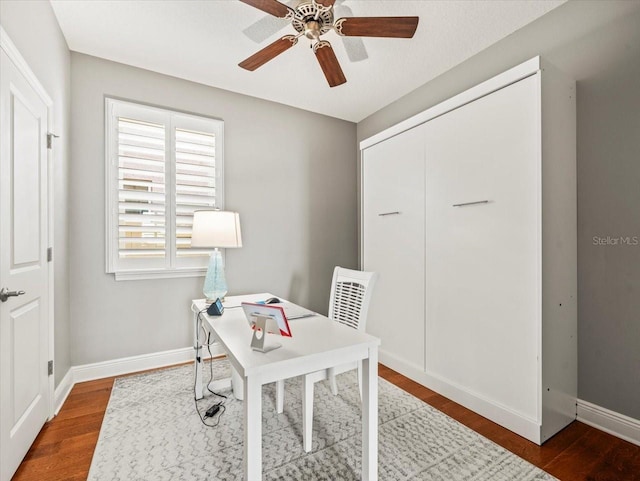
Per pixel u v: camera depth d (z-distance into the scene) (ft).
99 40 7.49
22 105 5.04
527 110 5.75
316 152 11.69
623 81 5.74
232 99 10.03
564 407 5.99
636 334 5.62
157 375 8.30
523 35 7.17
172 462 5.08
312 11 5.28
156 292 8.82
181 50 7.91
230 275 9.96
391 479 4.71
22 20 5.04
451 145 7.18
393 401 7.09
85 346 7.97
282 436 5.73
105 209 8.20
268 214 10.66
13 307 4.74
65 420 6.23
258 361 3.77
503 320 6.13
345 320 6.95
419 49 7.97
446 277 7.30
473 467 4.97
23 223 5.09
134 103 8.55
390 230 8.96
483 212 6.50
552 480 4.70
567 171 6.05
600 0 5.99
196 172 9.40
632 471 4.88
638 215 5.59
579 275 6.26
